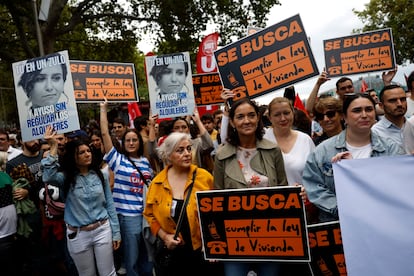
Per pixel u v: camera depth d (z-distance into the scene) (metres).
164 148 3.36
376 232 2.51
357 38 6.36
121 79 5.98
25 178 4.81
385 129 3.95
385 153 2.78
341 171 2.68
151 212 3.43
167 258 3.33
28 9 17.44
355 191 2.61
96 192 4.04
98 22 21.42
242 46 4.59
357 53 6.36
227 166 3.17
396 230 2.48
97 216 4.05
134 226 4.52
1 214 4.32
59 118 4.58
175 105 6.05
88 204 4.03
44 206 4.72
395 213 2.51
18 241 4.61
